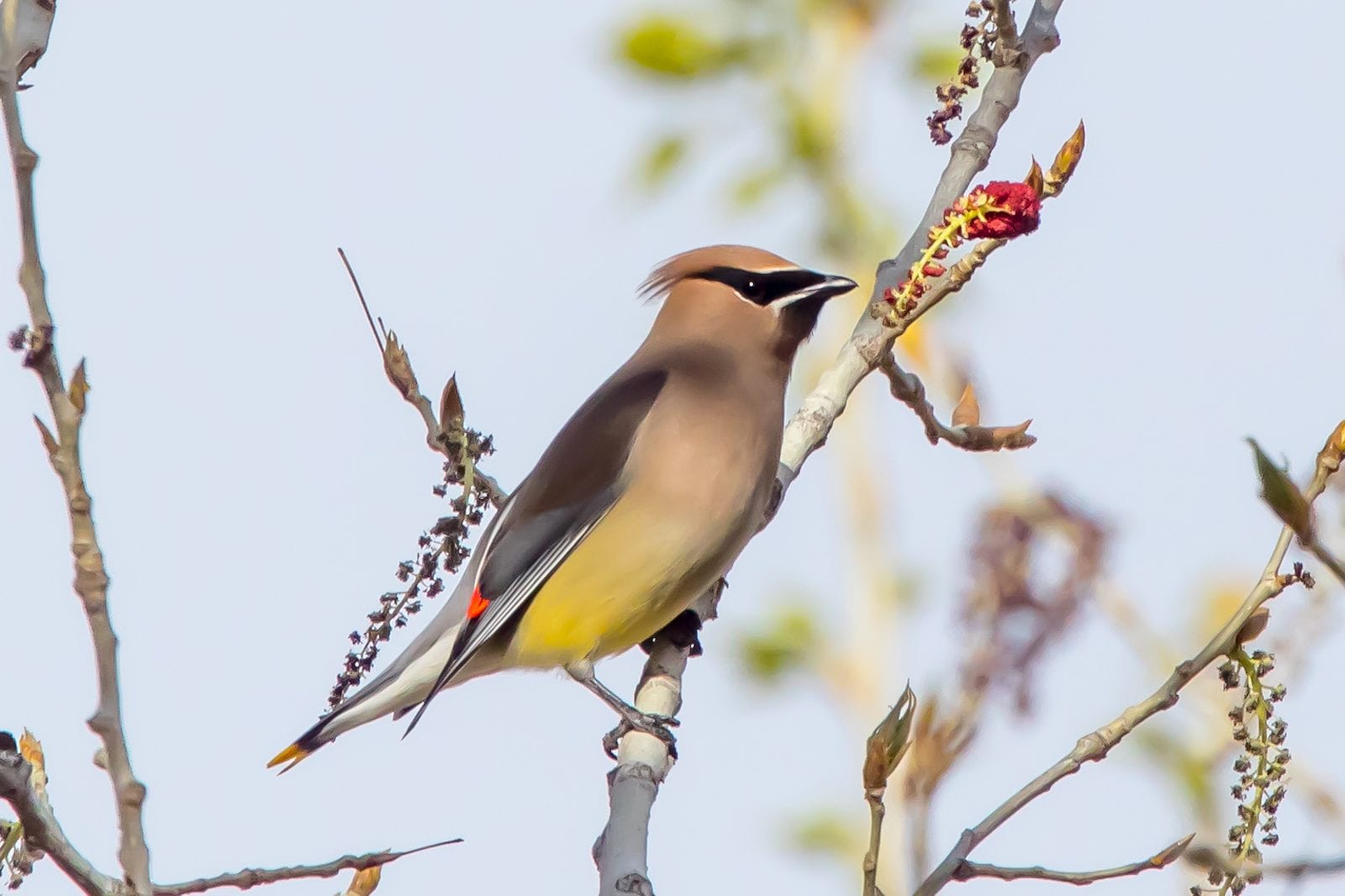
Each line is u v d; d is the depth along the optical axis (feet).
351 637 27.76
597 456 32.76
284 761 32.48
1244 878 21.36
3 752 19.65
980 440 32.01
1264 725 21.88
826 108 36.96
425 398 28.66
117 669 19.49
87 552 19.26
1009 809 22.43
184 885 23.27
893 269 31.19
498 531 33.32
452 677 32.63
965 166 31.01
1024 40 31.45
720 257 34.63
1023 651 22.98
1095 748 22.65
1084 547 24.16
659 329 34.71
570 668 32.96
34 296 18.76
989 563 23.79
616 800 27.53
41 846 19.97
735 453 32.35
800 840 31.24
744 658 33.53
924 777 22.08
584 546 32.35
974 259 26.48
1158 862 21.98
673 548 32.07
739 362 33.30
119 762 19.48
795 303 33.73
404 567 27.94
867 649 33.86
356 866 23.81
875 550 34.35
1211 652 22.47
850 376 33.47
